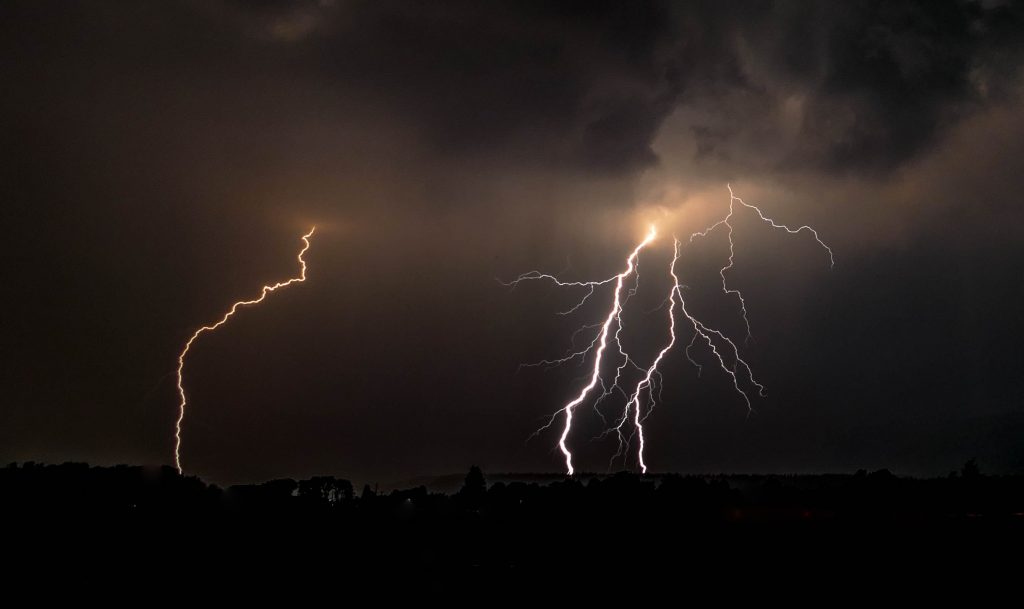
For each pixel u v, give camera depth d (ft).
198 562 72.49
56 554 72.69
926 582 61.98
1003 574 64.13
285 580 66.44
